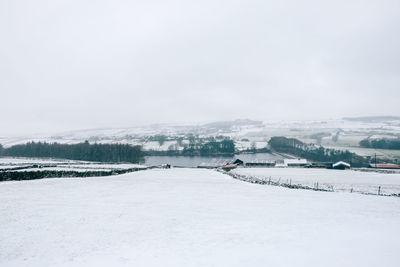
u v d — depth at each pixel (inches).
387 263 433.7
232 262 455.2
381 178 2527.1
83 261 473.7
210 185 1609.3
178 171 3270.2
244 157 6939.0
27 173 1573.6
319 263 438.6
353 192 1460.4
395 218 790.5
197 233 625.6
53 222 704.4
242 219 754.8
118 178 1966.0
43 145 6358.3
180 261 464.1
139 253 505.4
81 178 1829.5
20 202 929.5
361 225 698.2
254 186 1589.6
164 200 1038.4
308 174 2994.6
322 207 941.8
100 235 610.5
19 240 575.2
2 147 7012.8
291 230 647.8
